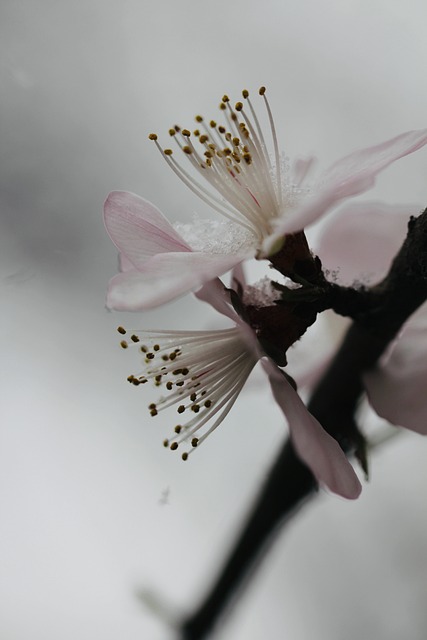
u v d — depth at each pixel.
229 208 0.15
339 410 0.16
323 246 0.17
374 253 0.17
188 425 0.16
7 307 0.28
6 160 0.27
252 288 0.15
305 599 0.29
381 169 0.14
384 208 0.17
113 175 0.27
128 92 0.28
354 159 0.14
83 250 0.27
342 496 0.14
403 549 0.30
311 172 0.16
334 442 0.14
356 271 0.17
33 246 0.27
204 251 0.15
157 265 0.14
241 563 0.18
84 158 0.27
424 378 0.16
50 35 0.28
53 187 0.27
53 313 0.29
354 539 0.30
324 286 0.15
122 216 0.15
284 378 0.15
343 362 0.16
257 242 0.15
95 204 0.27
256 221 0.15
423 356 0.16
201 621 0.19
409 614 0.29
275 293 0.15
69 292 0.28
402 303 0.15
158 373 0.16
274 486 0.17
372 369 0.16
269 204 0.15
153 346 0.16
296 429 0.14
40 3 0.28
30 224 0.27
